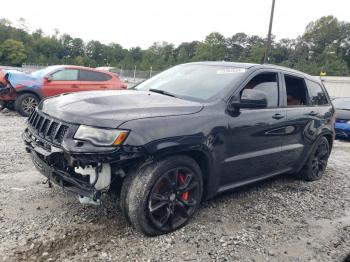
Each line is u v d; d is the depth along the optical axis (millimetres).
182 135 3363
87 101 3434
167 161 3357
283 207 4559
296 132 4988
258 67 4508
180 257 3174
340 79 32656
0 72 10203
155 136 3184
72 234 3344
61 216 3664
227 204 4441
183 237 3506
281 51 82062
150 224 3375
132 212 3271
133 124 3119
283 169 5043
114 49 95875
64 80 10742
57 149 3125
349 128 10648
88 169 3084
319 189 5461
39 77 10406
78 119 3127
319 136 5590
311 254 3473
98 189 3107
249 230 3811
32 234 3281
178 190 3535
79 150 2973
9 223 3441
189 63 5027
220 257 3242
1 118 9641
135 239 3377
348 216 4508
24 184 4449
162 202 3441
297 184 5594
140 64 72125
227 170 3980
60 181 3357
